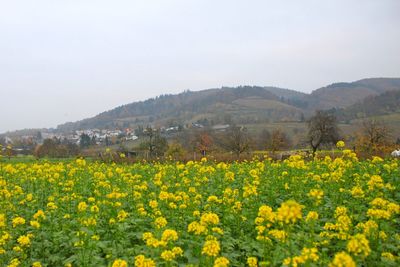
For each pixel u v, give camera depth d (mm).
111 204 14898
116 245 11852
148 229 13141
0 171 23719
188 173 23625
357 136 72812
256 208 14602
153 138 77875
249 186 15266
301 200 16188
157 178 19656
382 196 15297
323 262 9234
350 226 10945
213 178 21578
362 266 10039
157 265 9867
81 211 13469
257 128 157625
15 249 11453
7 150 34469
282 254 9867
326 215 14219
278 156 41094
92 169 28141
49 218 14328
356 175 18688
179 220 13516
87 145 114500
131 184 19688
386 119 133750
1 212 14875
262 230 10609
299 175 18891
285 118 194125
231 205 14703
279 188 18438
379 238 10852
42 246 12336
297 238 10805
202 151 76875
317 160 26453
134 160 42438
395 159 24422
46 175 20922
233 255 10945
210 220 10742
